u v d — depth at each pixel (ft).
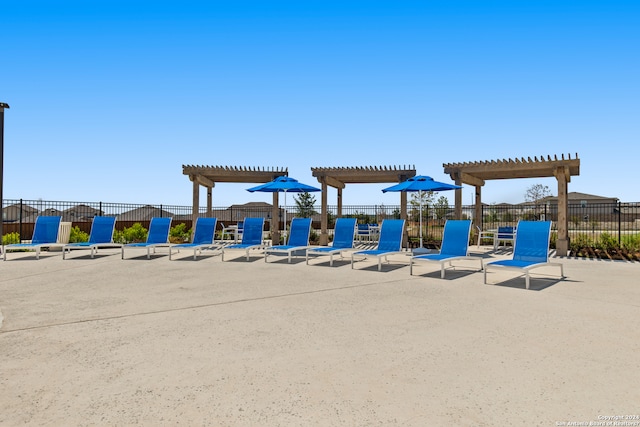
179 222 76.84
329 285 24.76
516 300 20.35
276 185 45.14
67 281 26.35
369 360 12.03
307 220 39.52
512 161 44.21
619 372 11.00
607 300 20.25
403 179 52.06
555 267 32.73
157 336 14.48
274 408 9.05
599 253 40.65
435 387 10.12
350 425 8.27
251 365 11.67
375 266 33.68
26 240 61.31
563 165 41.09
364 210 73.56
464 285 24.71
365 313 17.78
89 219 65.41
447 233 31.48
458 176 48.26
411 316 17.22
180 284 25.17
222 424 8.36
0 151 44.93
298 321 16.48
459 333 14.73
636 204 46.34
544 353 12.55
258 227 40.19
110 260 37.50
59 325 15.98
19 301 20.39
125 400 9.48
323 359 12.14
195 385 10.31
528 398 9.48
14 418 8.63
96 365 11.74
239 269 31.83
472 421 8.41
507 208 65.26
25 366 11.68
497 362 11.80
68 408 9.09
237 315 17.48
